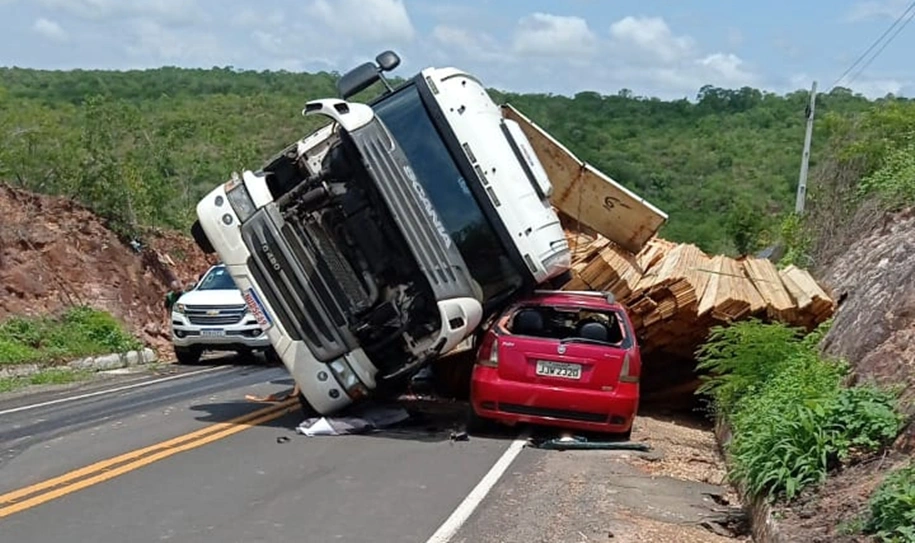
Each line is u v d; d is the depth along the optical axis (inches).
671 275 563.2
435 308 473.1
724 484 409.1
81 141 1080.8
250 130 2234.3
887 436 329.7
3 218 911.0
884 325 444.5
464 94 498.6
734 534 336.8
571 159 617.9
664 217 611.5
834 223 813.2
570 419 470.3
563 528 322.7
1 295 840.3
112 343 864.9
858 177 818.2
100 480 360.8
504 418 474.6
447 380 596.7
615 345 473.4
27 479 360.8
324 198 470.0
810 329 558.9
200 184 1437.0
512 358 472.4
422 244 461.4
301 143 506.6
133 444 434.0
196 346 833.5
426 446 454.6
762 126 2421.3
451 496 358.3
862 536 272.1
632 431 524.4
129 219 1084.5
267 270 476.4
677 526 338.6
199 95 2792.8
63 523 303.3
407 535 305.1
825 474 324.8
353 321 475.8
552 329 532.7
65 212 997.8
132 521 308.2
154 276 1085.1
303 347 478.6
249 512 324.5
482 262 492.7
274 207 476.1
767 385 472.4
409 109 494.0
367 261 475.8
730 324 544.7
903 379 377.4
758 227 1571.1
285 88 3021.7
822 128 1075.9
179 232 1282.0
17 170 1038.4
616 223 626.8
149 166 1254.9
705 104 2581.2
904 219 639.1
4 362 733.3
